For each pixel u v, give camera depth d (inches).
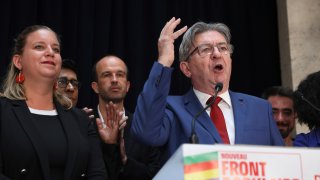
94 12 157.8
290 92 123.0
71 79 115.1
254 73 168.9
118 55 157.2
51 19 151.6
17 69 79.4
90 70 152.3
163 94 71.2
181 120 75.4
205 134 73.0
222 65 78.2
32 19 149.9
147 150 101.3
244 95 81.8
